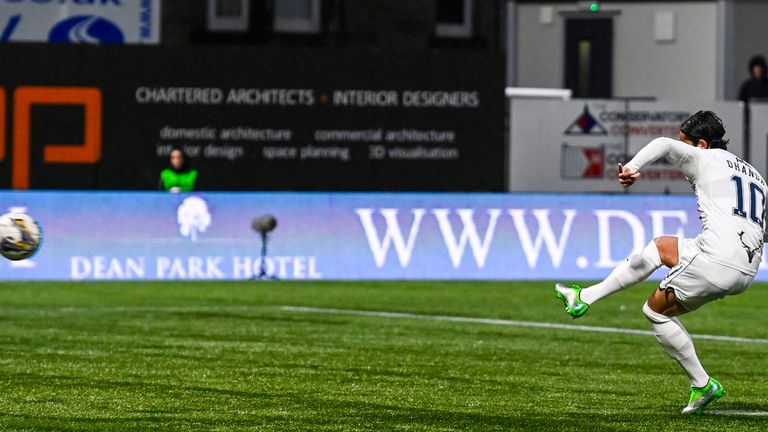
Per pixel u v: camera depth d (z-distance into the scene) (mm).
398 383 33156
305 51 65625
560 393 31922
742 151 67750
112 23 67312
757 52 89000
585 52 91562
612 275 28219
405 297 55438
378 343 40969
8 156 64188
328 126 65938
